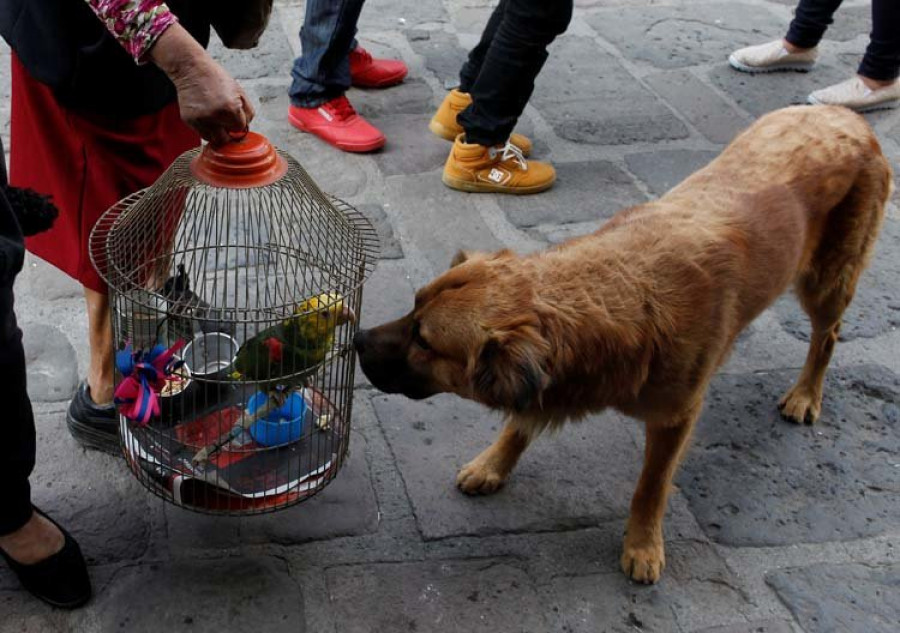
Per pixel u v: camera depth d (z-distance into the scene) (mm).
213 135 2123
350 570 2545
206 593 2443
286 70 5137
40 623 2342
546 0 3805
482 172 4242
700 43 5824
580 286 2279
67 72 2236
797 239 2738
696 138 4832
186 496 2387
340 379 3104
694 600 2551
